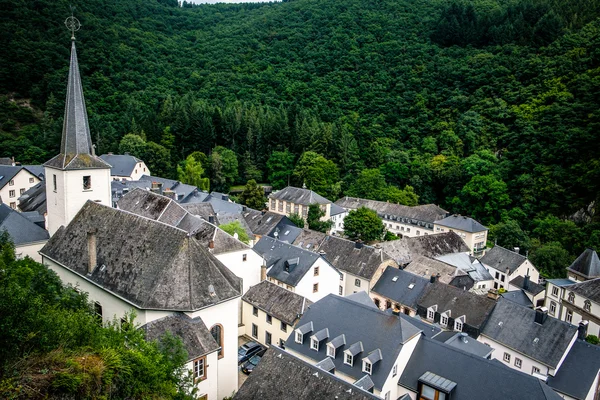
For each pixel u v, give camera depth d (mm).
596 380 36500
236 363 33812
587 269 65625
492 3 173000
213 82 167625
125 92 147625
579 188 96812
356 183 120125
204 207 71500
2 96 133625
